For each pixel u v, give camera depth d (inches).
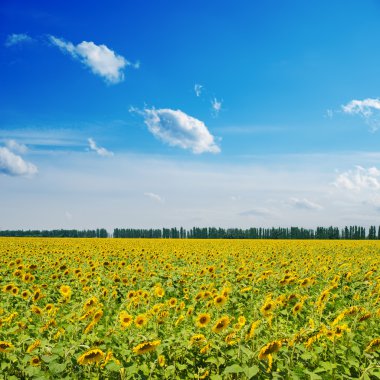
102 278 647.8
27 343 293.4
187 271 742.5
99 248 1419.8
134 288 629.3
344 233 4712.1
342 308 494.9
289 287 605.3
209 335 324.5
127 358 294.2
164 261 921.5
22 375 272.2
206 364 303.7
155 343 276.7
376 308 456.8
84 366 281.3
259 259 1040.8
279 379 268.5
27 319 402.9
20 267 645.3
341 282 640.4
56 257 987.3
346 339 356.5
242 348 268.1
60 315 440.5
